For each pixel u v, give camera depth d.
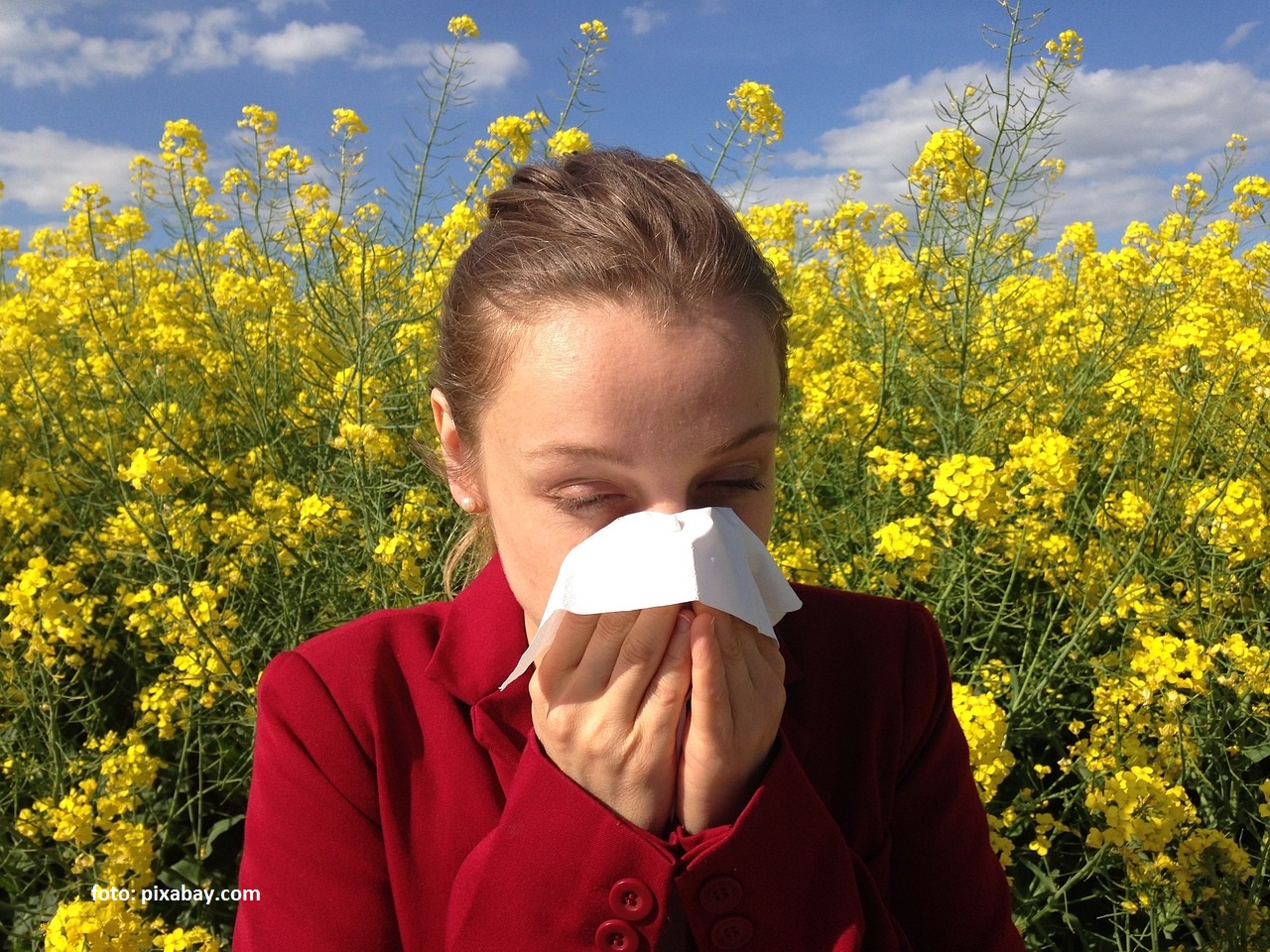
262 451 4.14
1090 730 2.90
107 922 2.14
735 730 0.90
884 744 1.14
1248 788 2.68
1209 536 2.97
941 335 4.10
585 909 0.91
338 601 3.21
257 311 4.75
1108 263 4.63
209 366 4.77
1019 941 1.21
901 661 1.17
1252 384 3.32
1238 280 4.25
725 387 0.85
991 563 3.21
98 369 4.54
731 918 0.90
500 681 1.05
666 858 0.89
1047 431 2.84
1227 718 2.73
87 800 2.65
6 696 3.09
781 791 0.93
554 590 0.83
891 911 1.19
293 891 1.05
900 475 3.33
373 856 1.05
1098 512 3.21
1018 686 2.90
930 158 3.82
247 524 3.37
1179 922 2.49
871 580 3.09
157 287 4.90
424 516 3.23
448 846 1.03
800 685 1.13
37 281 4.93
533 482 0.89
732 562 0.83
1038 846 2.49
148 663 3.42
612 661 0.90
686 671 0.90
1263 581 3.24
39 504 4.07
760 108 4.45
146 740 3.11
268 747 1.10
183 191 4.71
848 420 4.07
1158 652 2.50
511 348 0.90
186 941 2.19
